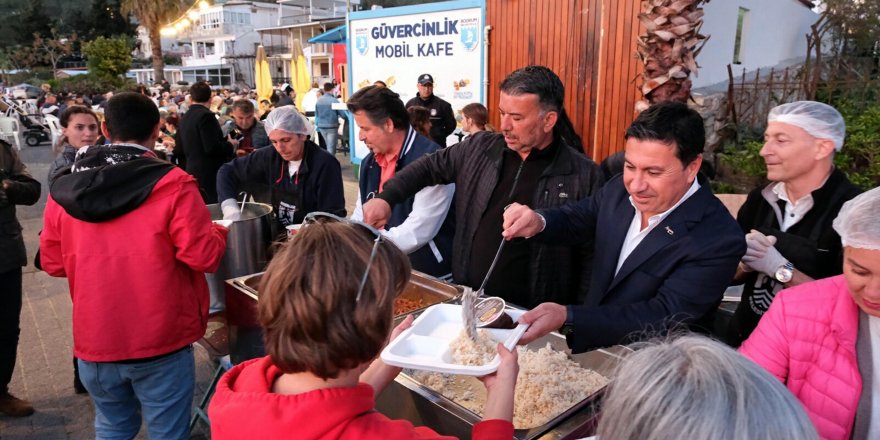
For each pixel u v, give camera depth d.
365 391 0.82
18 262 2.57
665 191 1.36
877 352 1.11
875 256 0.99
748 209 1.97
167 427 1.93
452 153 2.24
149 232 1.75
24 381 3.10
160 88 20.38
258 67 13.66
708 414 0.62
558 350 1.69
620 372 0.73
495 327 1.31
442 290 2.14
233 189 2.84
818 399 1.16
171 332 1.84
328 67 28.20
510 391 0.99
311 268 0.75
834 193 1.70
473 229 2.14
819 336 1.16
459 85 6.34
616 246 1.61
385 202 2.08
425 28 6.53
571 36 5.32
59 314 3.99
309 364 0.76
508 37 5.81
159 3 26.02
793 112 1.71
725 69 7.10
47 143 13.02
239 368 0.95
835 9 8.60
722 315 2.13
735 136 5.83
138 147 1.79
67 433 2.66
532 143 1.91
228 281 2.13
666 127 1.30
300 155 2.68
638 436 0.66
